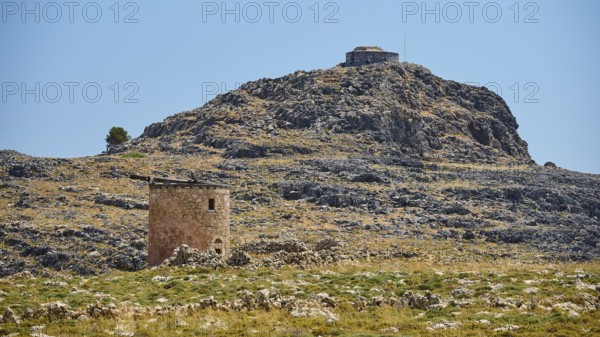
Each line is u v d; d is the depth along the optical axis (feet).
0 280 440.04
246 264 473.26
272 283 421.59
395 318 359.66
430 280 434.71
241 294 397.19
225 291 406.41
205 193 492.13
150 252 490.90
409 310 376.27
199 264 468.34
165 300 388.37
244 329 343.46
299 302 377.50
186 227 487.61
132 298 393.29
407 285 426.10
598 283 425.28
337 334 337.11
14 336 334.24
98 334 334.65
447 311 371.15
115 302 383.86
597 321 349.00
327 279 440.86
